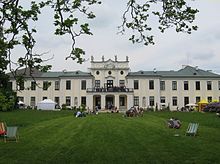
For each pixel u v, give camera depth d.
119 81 90.81
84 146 17.81
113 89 87.75
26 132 25.50
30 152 16.19
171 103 90.19
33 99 90.00
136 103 89.31
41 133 24.72
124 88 87.94
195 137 21.70
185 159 14.10
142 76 89.81
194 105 84.44
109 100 89.94
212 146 17.59
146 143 18.80
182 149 16.62
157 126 30.73
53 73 92.25
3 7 10.05
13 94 14.78
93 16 10.11
